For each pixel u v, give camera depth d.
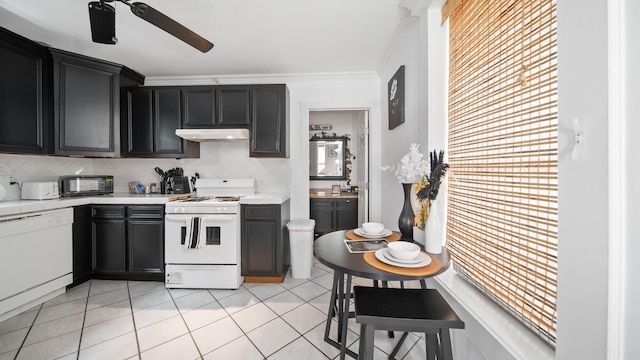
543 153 0.85
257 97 2.83
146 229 2.58
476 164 1.25
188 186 3.15
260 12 1.92
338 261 1.21
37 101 2.29
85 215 2.55
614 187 0.59
